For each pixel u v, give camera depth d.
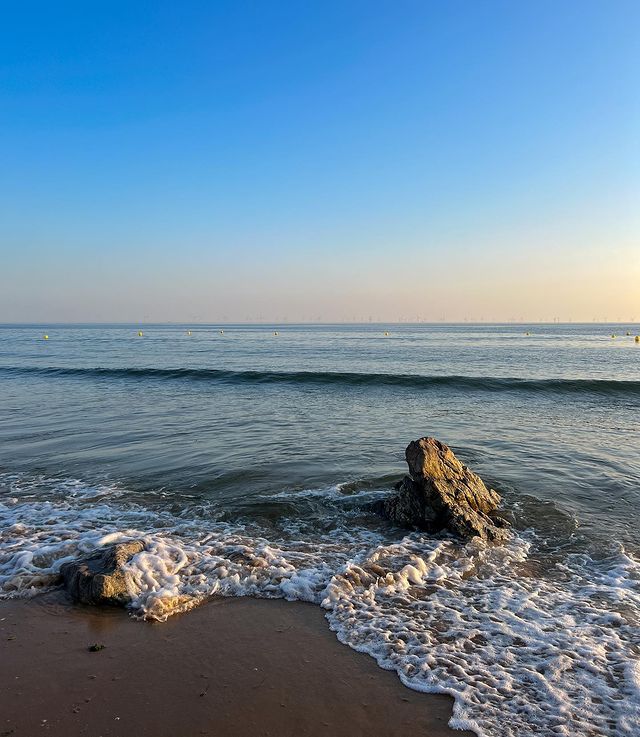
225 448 6.58
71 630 3.00
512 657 2.77
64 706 2.46
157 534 4.13
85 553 3.80
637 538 4.14
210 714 2.43
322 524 4.43
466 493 4.51
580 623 3.05
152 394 11.51
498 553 3.93
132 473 5.62
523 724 2.37
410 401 10.56
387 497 4.74
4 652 2.81
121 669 2.70
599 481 5.39
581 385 12.18
